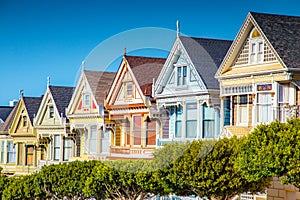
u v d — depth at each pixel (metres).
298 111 30.56
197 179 27.19
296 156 24.14
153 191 28.88
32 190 37.47
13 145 56.47
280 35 32.84
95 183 30.91
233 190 27.84
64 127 48.84
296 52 32.06
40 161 52.34
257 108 33.34
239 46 34.62
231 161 27.27
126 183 28.77
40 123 52.81
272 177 29.39
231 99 35.12
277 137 25.06
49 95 51.84
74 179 34.69
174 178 27.47
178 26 28.61
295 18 34.56
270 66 32.53
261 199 32.62
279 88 32.28
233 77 34.47
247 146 26.08
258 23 33.06
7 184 39.59
